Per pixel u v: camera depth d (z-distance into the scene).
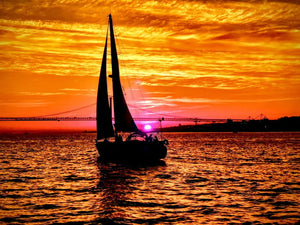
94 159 48.03
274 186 23.98
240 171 32.75
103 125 40.31
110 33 40.44
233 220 15.55
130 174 31.17
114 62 40.16
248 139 137.50
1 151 68.50
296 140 118.31
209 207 17.95
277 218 15.83
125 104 40.12
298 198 19.98
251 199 19.78
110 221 15.57
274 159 45.31
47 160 46.91
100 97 40.47
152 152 35.75
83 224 15.19
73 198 20.48
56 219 15.92
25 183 26.20
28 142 125.94
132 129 39.50
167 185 24.97
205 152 60.84
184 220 15.62
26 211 17.33
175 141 121.88
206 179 27.66
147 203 19.06
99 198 20.47
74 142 126.38
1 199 20.09
